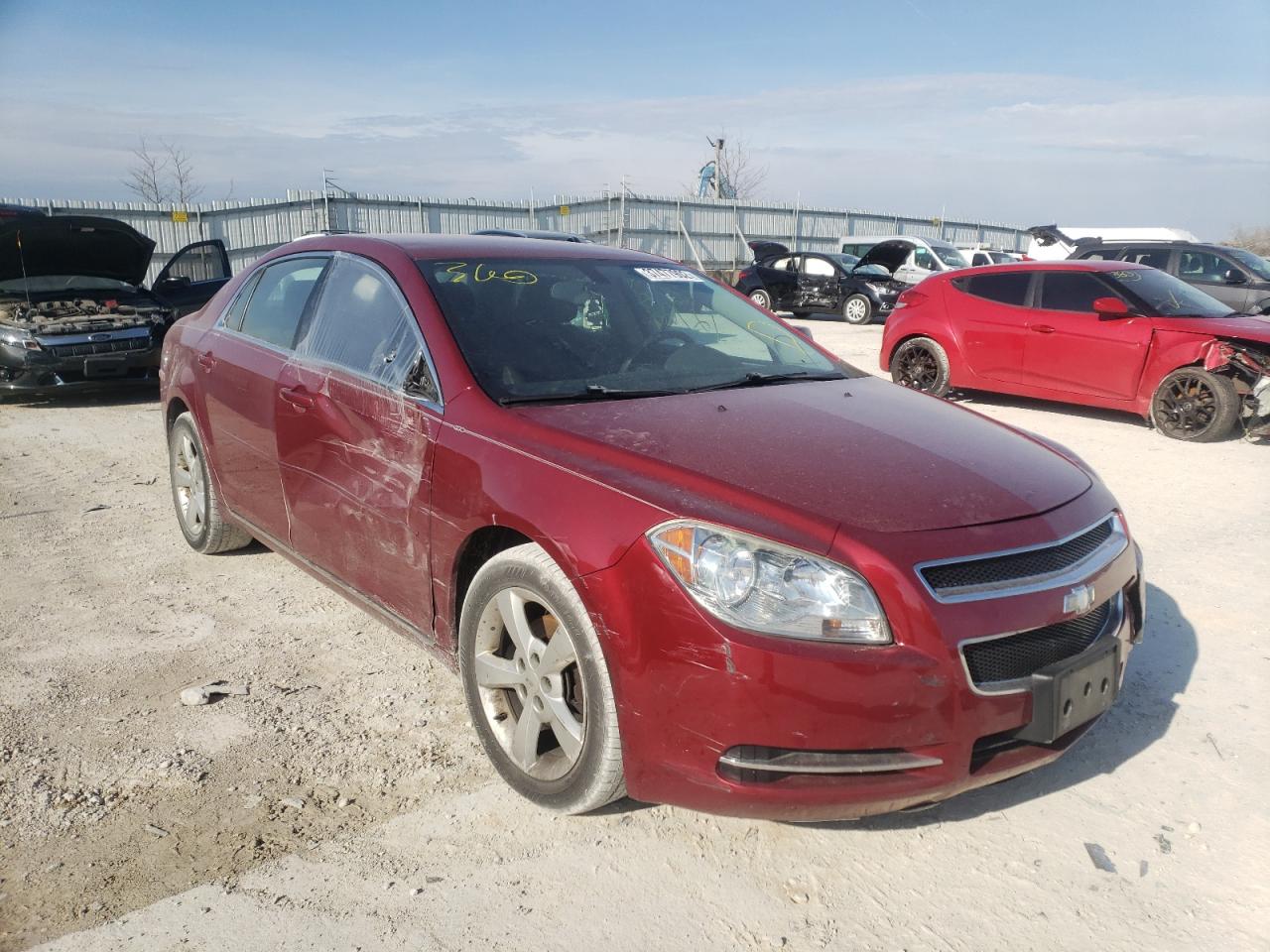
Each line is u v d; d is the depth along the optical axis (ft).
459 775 9.47
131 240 32.89
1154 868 8.26
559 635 8.34
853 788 7.34
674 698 7.47
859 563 7.29
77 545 16.17
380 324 11.09
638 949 7.23
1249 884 8.06
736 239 102.47
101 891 7.72
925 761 7.39
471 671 9.39
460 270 11.37
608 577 7.74
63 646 12.21
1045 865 8.29
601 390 10.13
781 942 7.32
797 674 7.10
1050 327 29.22
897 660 7.14
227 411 13.53
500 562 8.79
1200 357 25.91
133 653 12.05
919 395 11.76
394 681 11.43
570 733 8.37
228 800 8.96
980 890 7.95
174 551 15.94
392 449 10.16
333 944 7.21
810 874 8.11
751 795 7.37
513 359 10.25
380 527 10.41
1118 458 23.89
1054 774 9.68
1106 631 8.54
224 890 7.77
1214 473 22.30
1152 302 27.68
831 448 8.89
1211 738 10.36
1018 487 8.59
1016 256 76.43
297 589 14.33
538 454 8.71
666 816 8.86
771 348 12.49
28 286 32.76
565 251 12.81
